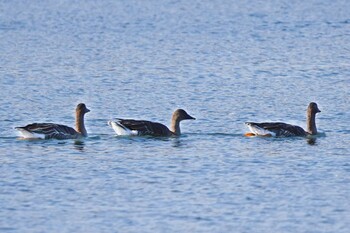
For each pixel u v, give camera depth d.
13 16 81.81
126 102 43.47
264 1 93.31
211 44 64.38
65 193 28.02
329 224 25.52
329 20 77.81
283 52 60.16
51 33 70.56
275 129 35.44
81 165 31.03
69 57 58.09
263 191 28.27
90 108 42.00
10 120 39.09
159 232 24.84
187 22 77.88
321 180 29.45
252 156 32.38
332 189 28.52
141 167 30.83
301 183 29.14
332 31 71.06
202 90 46.53
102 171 30.34
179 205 26.95
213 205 26.95
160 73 51.81
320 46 63.09
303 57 57.84
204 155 32.50
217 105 42.75
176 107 42.31
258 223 25.55
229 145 34.09
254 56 58.44
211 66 54.34
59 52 60.41
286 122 39.38
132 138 35.12
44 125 34.69
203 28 73.81
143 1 94.62
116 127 35.34
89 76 50.66
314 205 27.02
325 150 33.38
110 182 29.12
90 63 55.56
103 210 26.53
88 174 29.98
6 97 44.31
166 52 60.47
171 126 35.97
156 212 26.38
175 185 28.83
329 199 27.55
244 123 38.75
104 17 81.50
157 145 34.00
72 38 67.69
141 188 28.52
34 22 77.69
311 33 70.06
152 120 39.69
